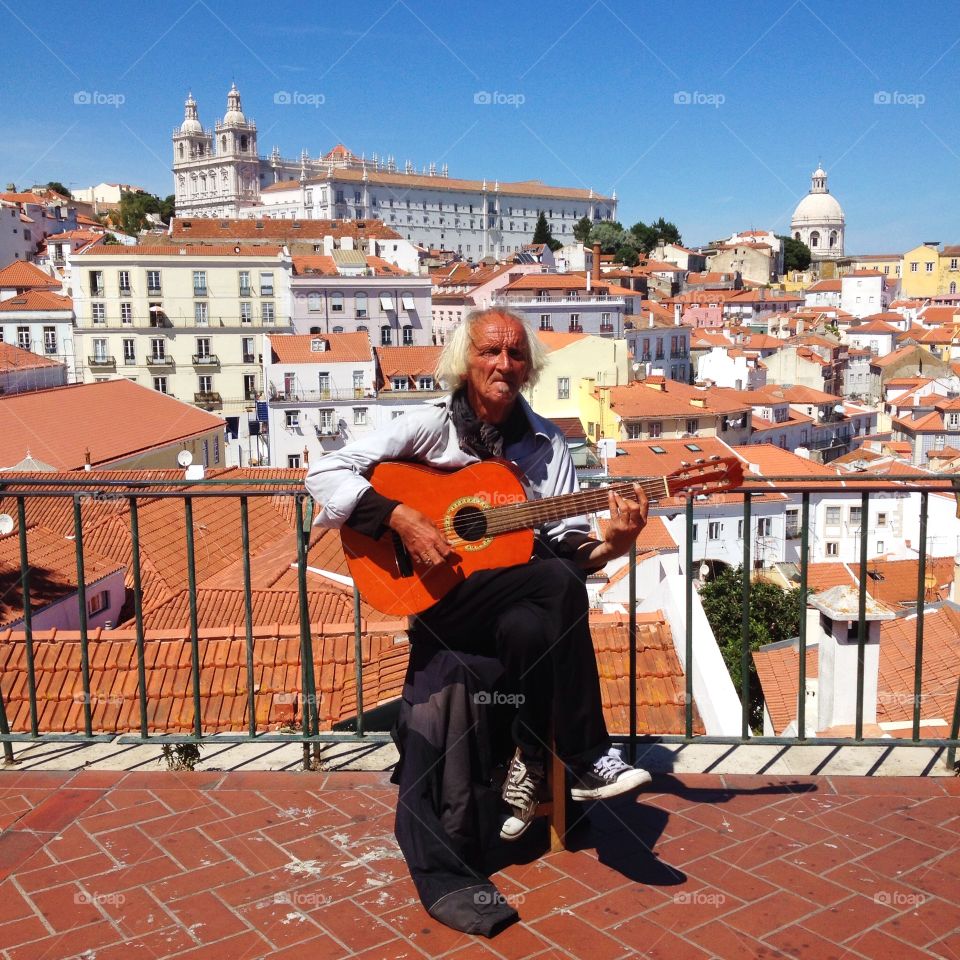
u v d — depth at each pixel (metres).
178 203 171.38
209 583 15.75
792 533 37.41
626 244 142.75
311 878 2.74
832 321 115.19
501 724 2.91
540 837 2.96
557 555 2.99
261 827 3.04
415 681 2.85
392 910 2.59
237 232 88.50
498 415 2.97
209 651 8.70
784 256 168.88
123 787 3.31
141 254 62.59
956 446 62.38
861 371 99.88
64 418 37.47
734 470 2.82
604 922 2.52
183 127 169.38
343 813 3.12
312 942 2.45
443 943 2.45
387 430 2.90
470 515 2.79
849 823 3.01
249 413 65.56
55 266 95.44
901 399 74.50
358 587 2.81
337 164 174.38
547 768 2.84
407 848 2.68
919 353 95.75
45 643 8.80
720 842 2.91
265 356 53.91
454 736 2.78
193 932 2.50
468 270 95.44
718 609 24.31
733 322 109.88
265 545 20.89
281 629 9.12
